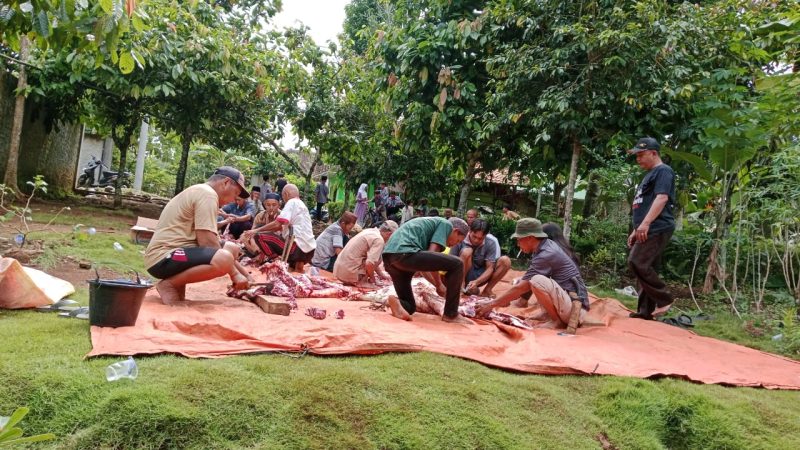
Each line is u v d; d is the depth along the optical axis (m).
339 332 3.72
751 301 7.40
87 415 2.46
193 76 10.57
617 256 9.00
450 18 9.97
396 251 4.72
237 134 14.35
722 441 3.15
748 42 7.29
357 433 2.65
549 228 5.86
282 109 13.69
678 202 9.45
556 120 7.75
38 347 3.04
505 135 9.98
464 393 3.07
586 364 3.79
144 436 2.42
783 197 6.29
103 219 10.98
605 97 7.48
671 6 7.71
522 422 2.95
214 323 3.62
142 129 20.22
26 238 6.39
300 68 13.12
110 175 20.11
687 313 6.76
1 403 2.48
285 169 23.69
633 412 3.25
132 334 3.29
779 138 7.05
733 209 7.56
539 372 3.62
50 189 14.25
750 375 4.07
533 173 11.05
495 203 19.81
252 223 8.84
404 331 4.06
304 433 2.59
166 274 4.26
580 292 5.09
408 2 10.77
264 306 4.32
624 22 7.02
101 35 3.81
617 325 5.42
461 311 5.09
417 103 9.69
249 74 12.18
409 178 17.81
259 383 2.85
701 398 3.45
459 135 9.54
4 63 11.12
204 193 4.40
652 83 7.31
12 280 3.83
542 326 5.04
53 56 10.73
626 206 10.50
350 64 13.76
